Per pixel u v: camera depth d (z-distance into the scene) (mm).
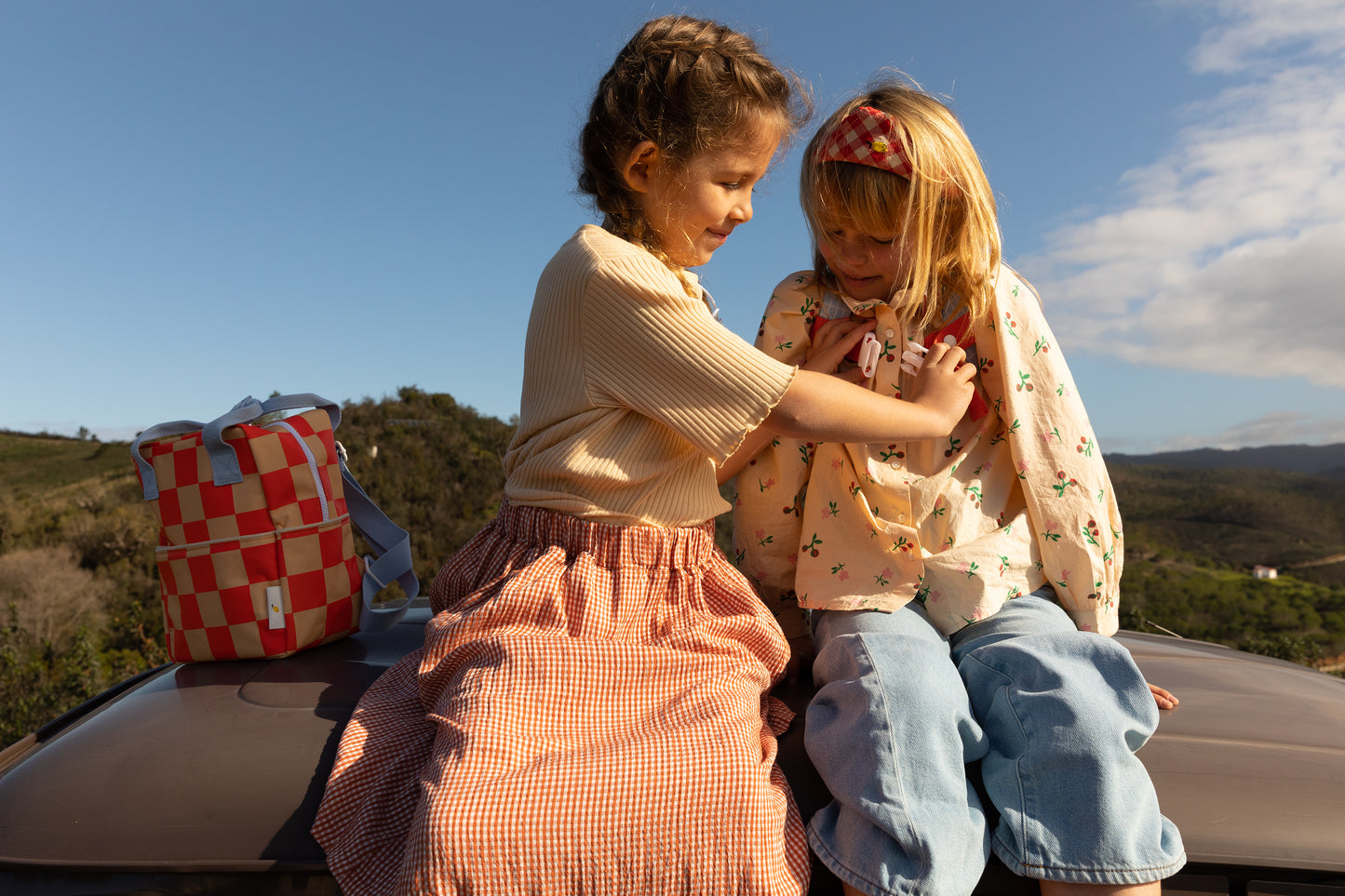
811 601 1408
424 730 1142
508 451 1369
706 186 1275
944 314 1484
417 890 865
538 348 1266
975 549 1366
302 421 1599
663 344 1159
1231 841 1026
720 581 1280
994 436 1513
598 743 1010
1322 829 1042
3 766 1254
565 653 1074
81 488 54000
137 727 1226
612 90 1316
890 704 1047
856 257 1437
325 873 1030
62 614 30062
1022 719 1074
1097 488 1422
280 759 1138
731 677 1109
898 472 1440
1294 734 1199
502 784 917
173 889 1035
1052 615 1331
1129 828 970
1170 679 1410
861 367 1451
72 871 1039
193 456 1478
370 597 1654
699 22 1344
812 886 1033
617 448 1202
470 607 1207
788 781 1111
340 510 1611
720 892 904
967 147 1399
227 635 1458
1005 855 1008
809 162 1455
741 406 1162
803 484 1522
